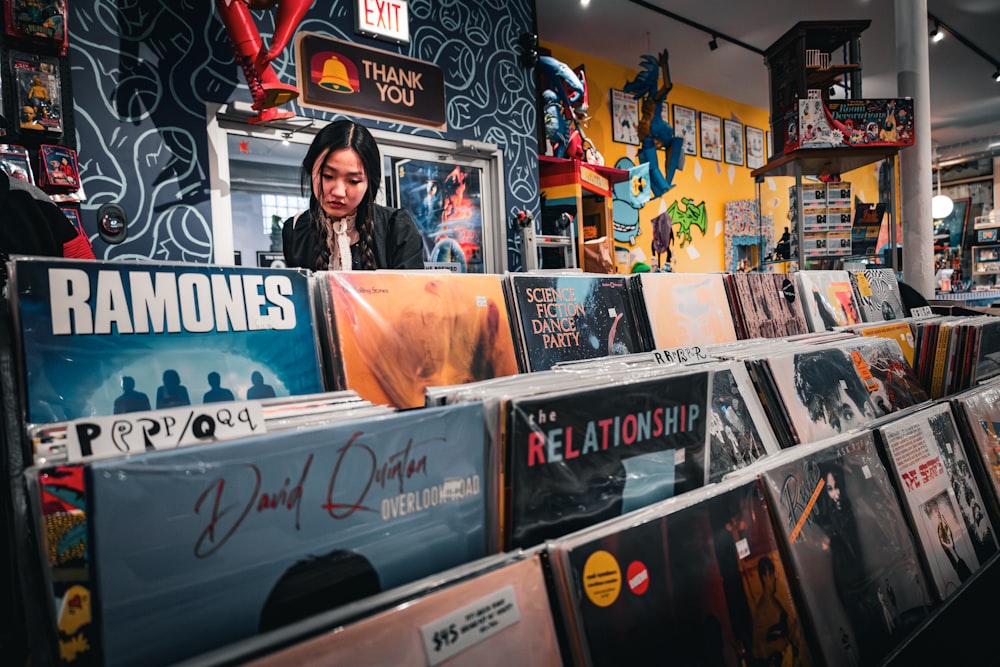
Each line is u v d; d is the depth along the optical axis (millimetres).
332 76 3719
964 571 1330
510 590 694
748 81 7672
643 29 6137
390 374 1046
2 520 676
